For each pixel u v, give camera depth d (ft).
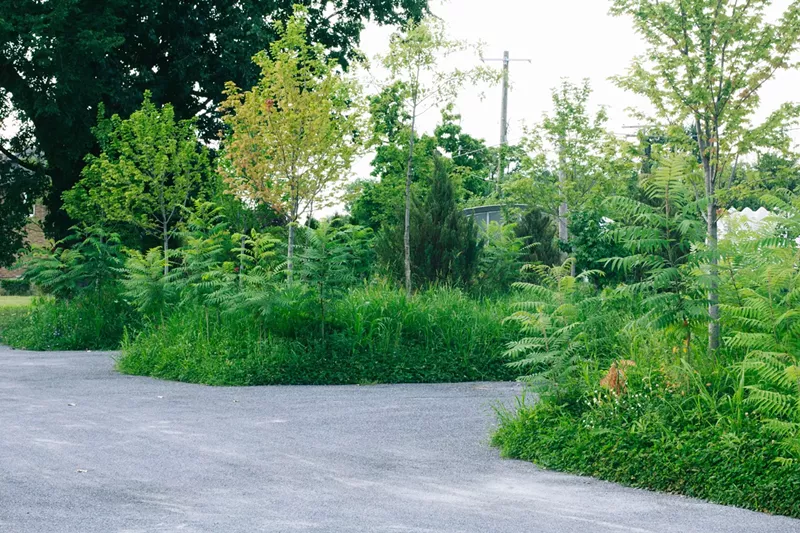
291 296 49.98
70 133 90.27
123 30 91.66
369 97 70.85
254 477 24.53
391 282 68.95
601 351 36.70
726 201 34.22
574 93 91.56
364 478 24.62
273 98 66.49
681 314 30.50
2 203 100.37
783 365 24.89
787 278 28.35
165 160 83.20
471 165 149.48
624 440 25.91
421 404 39.58
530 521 19.99
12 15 79.82
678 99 34.27
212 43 93.20
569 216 74.28
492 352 51.42
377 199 94.48
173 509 20.90
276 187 64.64
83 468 25.50
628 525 19.76
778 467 22.31
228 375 47.32
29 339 73.00
